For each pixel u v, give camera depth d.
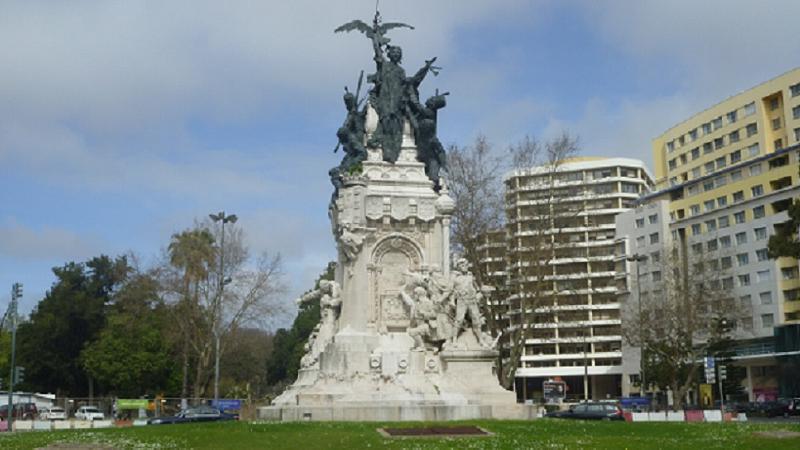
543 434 24.11
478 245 47.38
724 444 22.38
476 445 21.22
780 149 92.06
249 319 66.56
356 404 29.77
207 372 71.12
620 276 107.00
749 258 92.31
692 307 70.00
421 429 24.59
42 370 81.25
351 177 33.53
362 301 32.47
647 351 76.94
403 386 30.52
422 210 33.69
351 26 37.00
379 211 33.31
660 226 104.19
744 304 84.31
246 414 44.59
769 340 88.56
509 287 47.81
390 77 35.78
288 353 107.38
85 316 82.12
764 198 91.50
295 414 29.22
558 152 47.94
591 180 121.19
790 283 87.75
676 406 66.62
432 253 33.69
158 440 23.69
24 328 81.50
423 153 35.47
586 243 109.56
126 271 78.69
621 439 23.11
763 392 87.06
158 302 73.38
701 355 74.94
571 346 113.69
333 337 32.44
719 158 104.44
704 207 101.25
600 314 111.81
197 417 40.78
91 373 75.44
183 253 69.56
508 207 47.72
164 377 76.56
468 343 32.44
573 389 113.62
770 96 97.56
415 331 31.91
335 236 35.31
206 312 67.75
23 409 60.97
